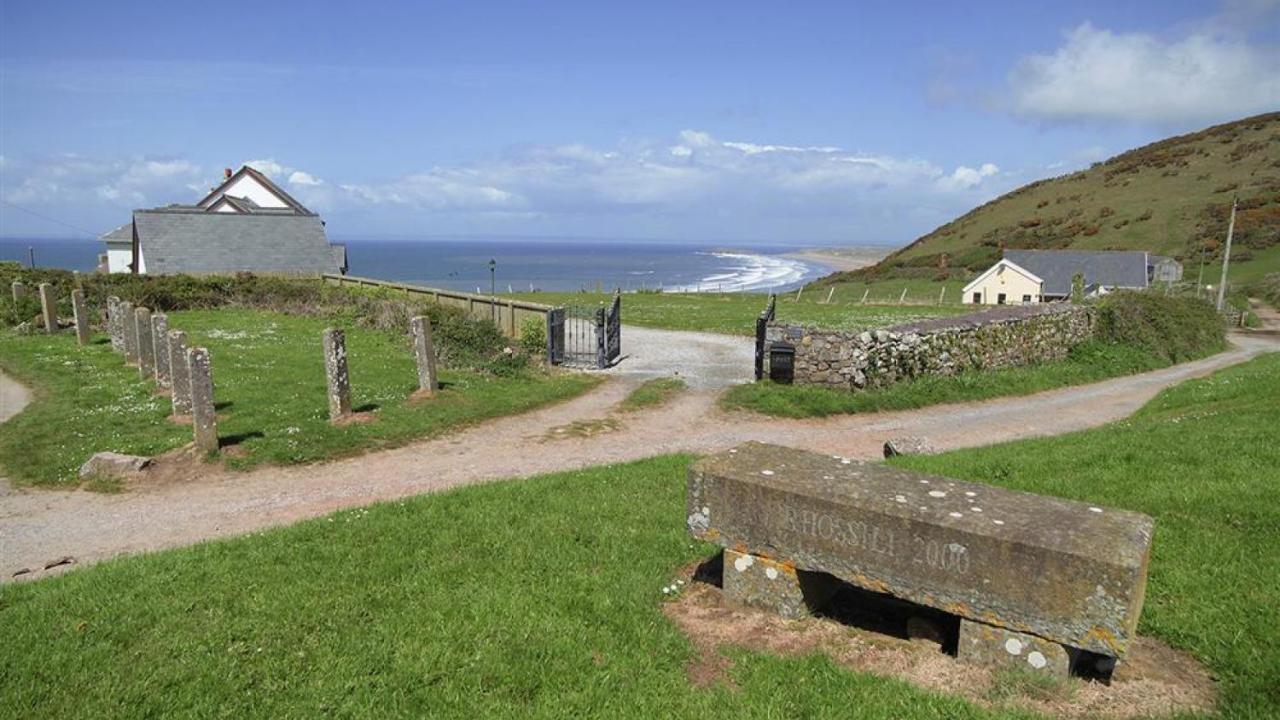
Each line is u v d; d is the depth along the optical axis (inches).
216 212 1913.1
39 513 410.6
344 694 197.9
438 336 858.1
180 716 189.2
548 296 2071.9
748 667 210.7
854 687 198.1
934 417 683.4
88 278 1363.2
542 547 299.9
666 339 1195.9
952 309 1840.6
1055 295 2583.7
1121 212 3481.8
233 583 267.9
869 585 216.2
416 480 469.4
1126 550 184.4
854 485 228.2
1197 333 1222.3
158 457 488.7
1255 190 3228.3
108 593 264.1
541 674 205.8
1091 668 204.2
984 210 4264.3
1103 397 789.2
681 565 285.0
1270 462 358.9
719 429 622.8
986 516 204.4
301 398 642.2
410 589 259.8
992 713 184.1
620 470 444.8
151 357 745.0
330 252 1962.4
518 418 646.5
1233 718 179.2
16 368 806.5
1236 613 223.8
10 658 216.1
